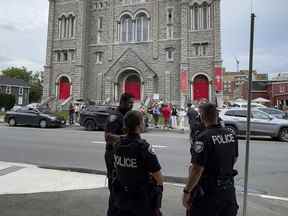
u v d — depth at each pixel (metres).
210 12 44.53
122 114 6.00
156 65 47.09
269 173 11.23
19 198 7.83
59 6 52.69
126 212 4.07
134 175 4.06
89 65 51.16
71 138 20.25
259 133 21.75
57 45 52.31
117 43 49.47
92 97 50.47
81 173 10.82
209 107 4.39
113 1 50.12
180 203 7.54
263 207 7.48
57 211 6.88
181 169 11.55
